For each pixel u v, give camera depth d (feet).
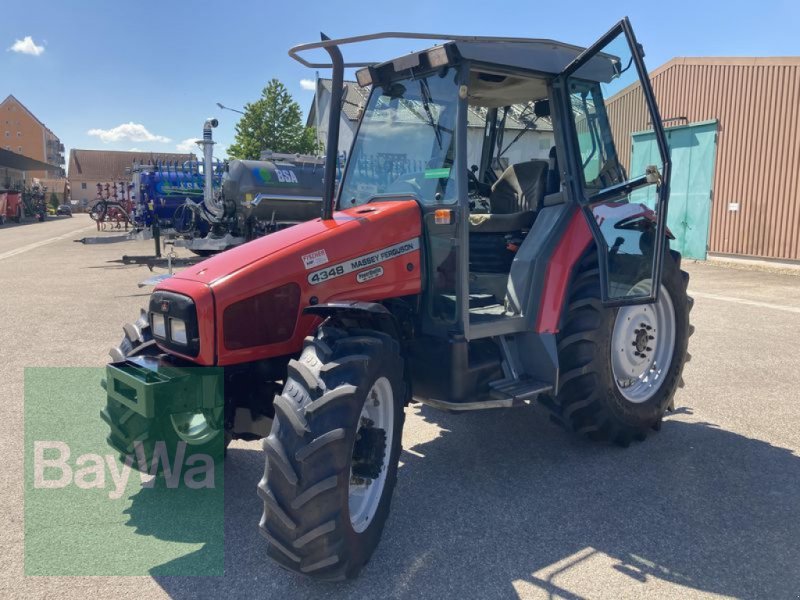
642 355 14.19
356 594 9.03
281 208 45.14
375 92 13.03
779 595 8.96
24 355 21.59
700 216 48.55
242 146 111.96
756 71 44.14
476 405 11.36
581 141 13.23
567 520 11.00
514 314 12.53
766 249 44.62
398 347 10.19
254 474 12.84
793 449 13.93
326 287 10.68
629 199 12.78
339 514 8.68
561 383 13.09
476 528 10.77
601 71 13.29
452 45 11.07
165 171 60.23
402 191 12.32
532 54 12.17
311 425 8.66
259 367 10.95
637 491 12.03
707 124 47.11
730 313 28.14
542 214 13.34
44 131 336.70
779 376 19.15
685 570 9.54
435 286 11.77
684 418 15.85
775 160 43.65
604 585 9.20
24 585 9.21
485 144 16.35
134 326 11.98
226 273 10.12
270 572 9.58
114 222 115.65
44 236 84.17
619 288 12.86
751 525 10.79
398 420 10.23
